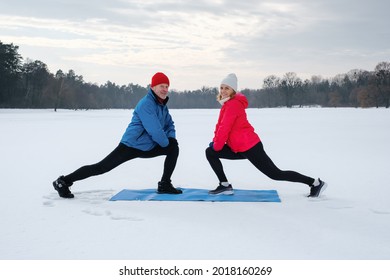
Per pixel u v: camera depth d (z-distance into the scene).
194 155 9.45
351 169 7.34
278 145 11.80
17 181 6.18
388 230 3.64
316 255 3.05
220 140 4.79
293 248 3.19
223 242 3.32
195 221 3.93
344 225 3.79
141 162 8.42
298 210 4.34
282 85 120.06
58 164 8.11
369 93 91.75
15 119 32.25
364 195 5.11
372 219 4.00
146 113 4.80
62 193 4.91
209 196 4.99
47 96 86.62
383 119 28.84
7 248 3.21
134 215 4.14
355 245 3.25
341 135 15.15
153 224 3.84
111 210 4.35
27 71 86.06
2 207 4.52
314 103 119.50
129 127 4.96
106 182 6.11
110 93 151.12
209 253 3.08
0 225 3.82
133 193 5.16
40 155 9.56
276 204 4.61
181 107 157.25
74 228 3.72
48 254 3.08
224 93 4.89
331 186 5.73
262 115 40.44
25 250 3.17
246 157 4.89
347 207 4.46
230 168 7.66
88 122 27.16
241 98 4.83
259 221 3.93
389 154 9.58
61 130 18.83
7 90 76.44
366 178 6.38
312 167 7.62
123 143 4.93
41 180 6.27
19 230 3.66
